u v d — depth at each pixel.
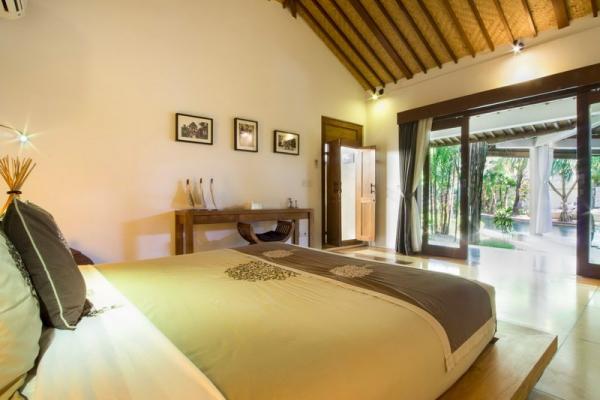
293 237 4.44
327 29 4.96
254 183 4.34
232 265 1.77
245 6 4.25
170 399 0.60
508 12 3.76
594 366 1.72
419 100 5.05
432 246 4.89
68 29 3.02
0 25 2.72
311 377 0.71
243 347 0.81
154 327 0.93
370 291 1.27
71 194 3.03
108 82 3.22
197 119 3.79
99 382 0.65
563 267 4.01
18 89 2.79
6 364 0.62
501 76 4.18
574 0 3.42
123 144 3.31
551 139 5.84
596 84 3.40
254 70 4.34
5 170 1.00
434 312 1.11
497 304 2.64
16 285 0.72
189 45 3.75
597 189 3.51
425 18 4.18
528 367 1.23
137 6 3.39
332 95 5.31
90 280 1.47
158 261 1.90
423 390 0.92
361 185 5.64
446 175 4.95
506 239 6.08
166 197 3.58
